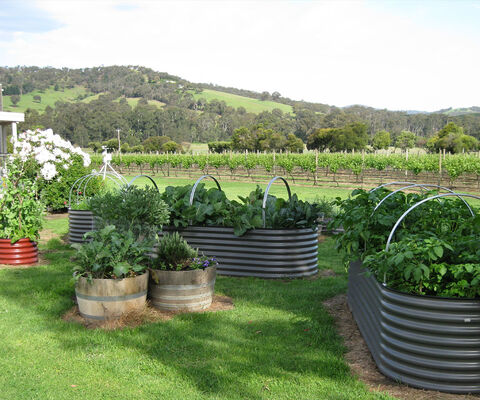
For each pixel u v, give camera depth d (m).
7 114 12.96
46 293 5.39
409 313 3.12
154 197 5.77
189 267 4.90
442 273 3.17
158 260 4.96
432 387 3.10
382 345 3.36
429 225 4.53
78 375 3.41
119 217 5.61
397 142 72.06
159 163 35.41
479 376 3.05
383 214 4.61
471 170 20.39
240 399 3.06
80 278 4.40
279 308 4.98
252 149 70.25
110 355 3.73
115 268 4.34
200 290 4.85
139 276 4.51
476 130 79.88
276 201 6.88
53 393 3.14
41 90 151.75
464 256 3.53
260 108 143.00
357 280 4.57
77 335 4.14
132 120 99.31
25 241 6.95
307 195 18.38
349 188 22.19
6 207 6.90
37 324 4.43
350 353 3.83
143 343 3.96
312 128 90.69
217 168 32.44
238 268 6.40
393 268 3.48
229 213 6.37
